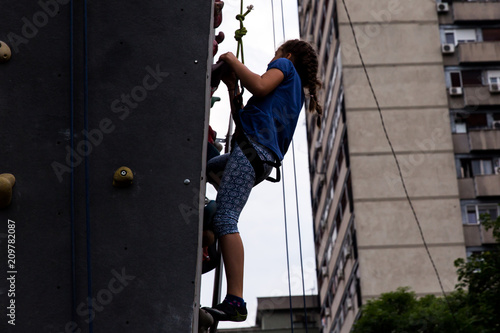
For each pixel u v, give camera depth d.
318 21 58.06
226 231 6.45
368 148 45.94
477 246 43.88
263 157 6.61
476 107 46.78
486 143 45.88
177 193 6.04
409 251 43.81
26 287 5.79
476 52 47.59
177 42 6.36
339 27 48.53
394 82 47.31
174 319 5.78
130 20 6.38
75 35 6.32
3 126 6.08
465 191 45.06
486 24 48.84
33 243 5.88
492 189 44.81
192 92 6.26
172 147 6.14
